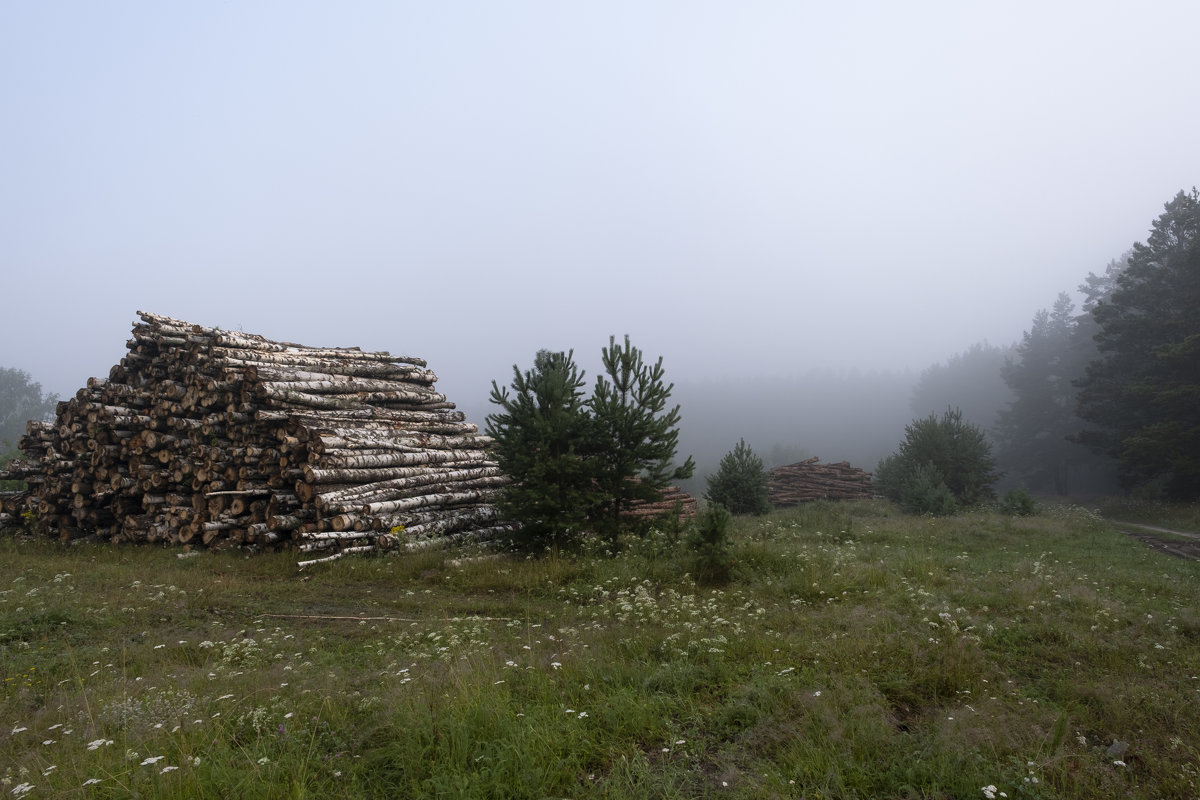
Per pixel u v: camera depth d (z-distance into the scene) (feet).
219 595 29.96
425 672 17.03
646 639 20.39
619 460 40.16
